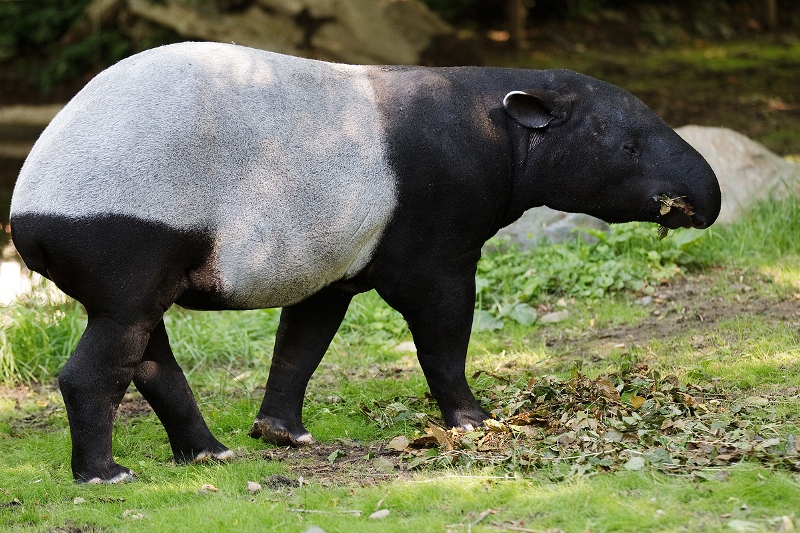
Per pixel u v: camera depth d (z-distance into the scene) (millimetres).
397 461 12102
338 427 13805
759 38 51031
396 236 12008
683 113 36156
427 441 12297
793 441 10969
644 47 48469
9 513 10852
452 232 12180
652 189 12500
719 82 41219
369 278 12367
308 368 13555
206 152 10945
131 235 10664
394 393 15383
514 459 11227
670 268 20766
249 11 42656
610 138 12469
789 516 9227
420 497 10477
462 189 12055
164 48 11516
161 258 10828
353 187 11578
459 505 10180
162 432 14133
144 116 10820
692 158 12469
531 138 12625
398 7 43500
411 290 12281
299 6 41656
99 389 11164
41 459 13227
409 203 11906
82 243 10602
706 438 11414
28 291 21109
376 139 11719
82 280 10820
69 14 50625
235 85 11281
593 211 12914
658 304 19406
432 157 11883
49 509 10953
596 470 10789
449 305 12414
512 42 46312
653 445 11336
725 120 34906
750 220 22250
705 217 12500
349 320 19953
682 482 10266
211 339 19125
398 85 12094
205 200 10945
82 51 47406
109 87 11070
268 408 13508
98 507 10828
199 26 42469
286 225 11336
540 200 12922
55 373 18312
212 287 11344
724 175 23453
